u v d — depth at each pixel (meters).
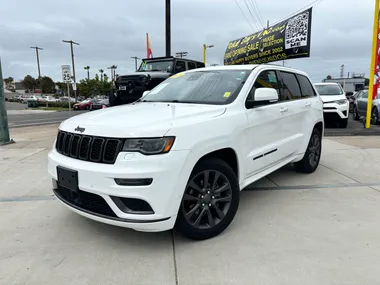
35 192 4.71
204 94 3.89
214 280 2.55
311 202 4.17
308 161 5.34
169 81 4.70
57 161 3.20
